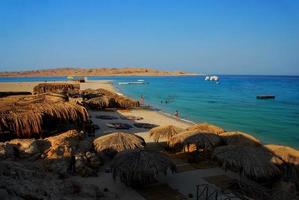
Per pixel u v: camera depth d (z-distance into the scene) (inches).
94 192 567.8
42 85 2496.3
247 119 1823.3
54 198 470.0
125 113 1744.6
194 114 1984.5
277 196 585.6
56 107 995.9
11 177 494.9
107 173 721.0
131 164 612.4
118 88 4495.6
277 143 1261.1
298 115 1996.8
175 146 854.5
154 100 2837.1
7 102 1064.2
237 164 637.3
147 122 1502.2
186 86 5433.1
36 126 893.8
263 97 3142.2
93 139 902.4
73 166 703.7
